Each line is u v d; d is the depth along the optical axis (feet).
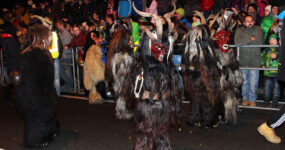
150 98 10.44
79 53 25.73
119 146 13.93
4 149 13.80
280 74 13.10
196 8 27.81
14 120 18.75
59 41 18.13
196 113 15.64
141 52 10.98
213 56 14.57
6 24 22.80
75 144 14.30
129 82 11.79
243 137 14.60
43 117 13.16
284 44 12.84
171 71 11.03
